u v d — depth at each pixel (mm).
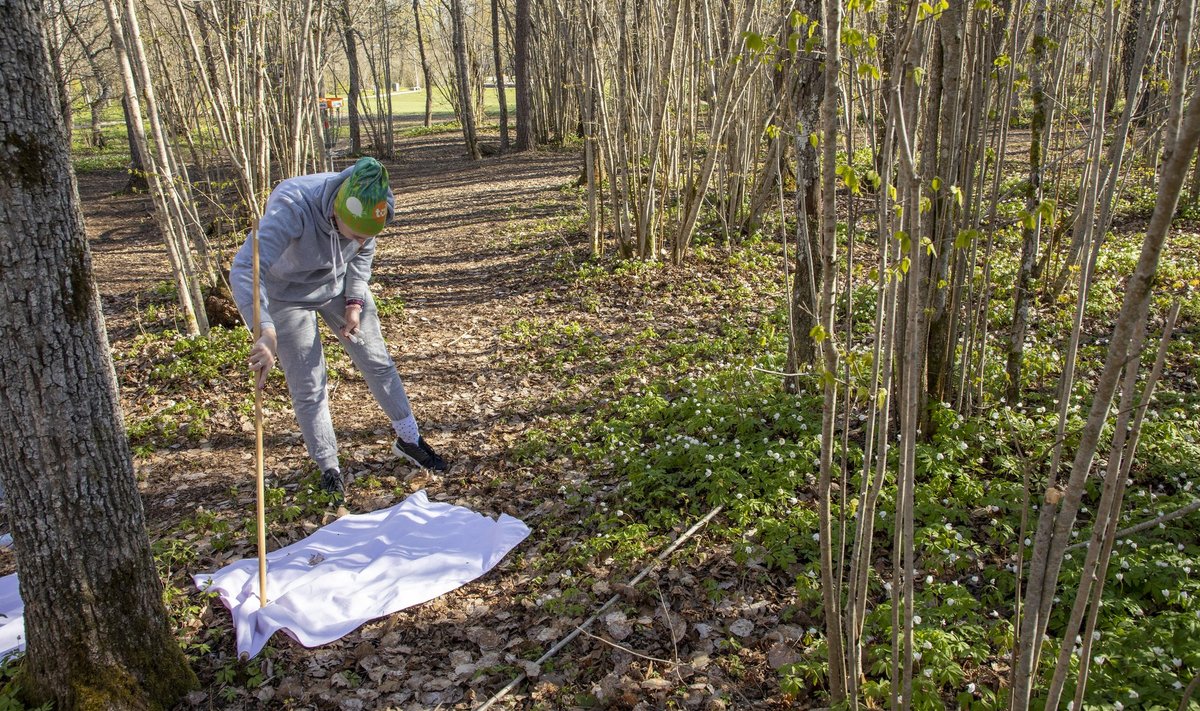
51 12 9648
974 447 4316
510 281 10086
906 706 2326
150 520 4637
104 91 17703
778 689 2965
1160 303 6801
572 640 3352
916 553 3584
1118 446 1761
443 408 6137
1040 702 2551
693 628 3346
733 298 8375
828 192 2035
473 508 4551
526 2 24656
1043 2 4363
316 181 4105
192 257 8242
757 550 3721
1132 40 9930
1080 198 6391
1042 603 2041
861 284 7949
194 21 9641
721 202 10391
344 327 4539
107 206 18234
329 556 4004
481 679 3164
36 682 2900
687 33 9047
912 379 2037
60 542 2760
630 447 4934
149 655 3010
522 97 25688
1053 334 6391
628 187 10312
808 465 4301
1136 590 3170
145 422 5859
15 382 2607
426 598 3672
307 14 8180
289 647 3395
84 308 2701
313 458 4602
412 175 22672
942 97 3898
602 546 3906
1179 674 2631
